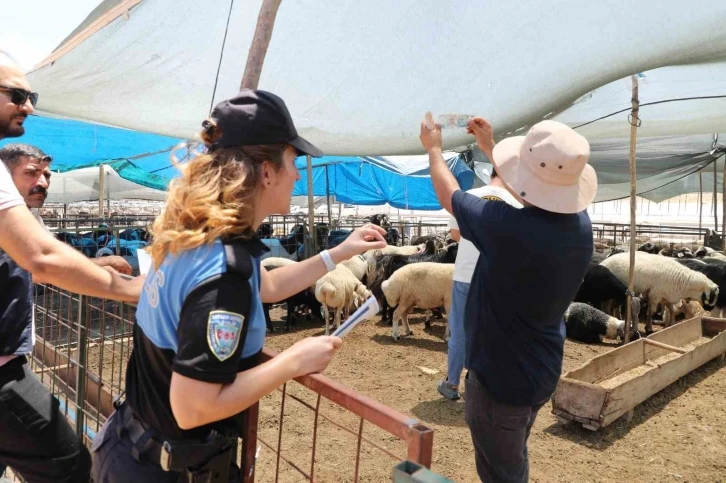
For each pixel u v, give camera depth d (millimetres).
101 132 11258
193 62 5379
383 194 23109
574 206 2234
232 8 4480
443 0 4348
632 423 5000
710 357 6336
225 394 1329
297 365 1482
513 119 6469
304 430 4805
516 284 2299
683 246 15555
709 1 4156
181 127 7309
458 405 5379
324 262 2252
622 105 8602
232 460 1713
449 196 2582
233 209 1422
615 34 4676
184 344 1308
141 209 37156
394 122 6426
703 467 4223
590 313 7883
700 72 6859
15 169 2793
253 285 1489
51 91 6160
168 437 1551
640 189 21203
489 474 2598
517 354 2385
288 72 5406
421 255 10289
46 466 2266
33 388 2271
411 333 8305
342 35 4836
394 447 4523
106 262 2621
